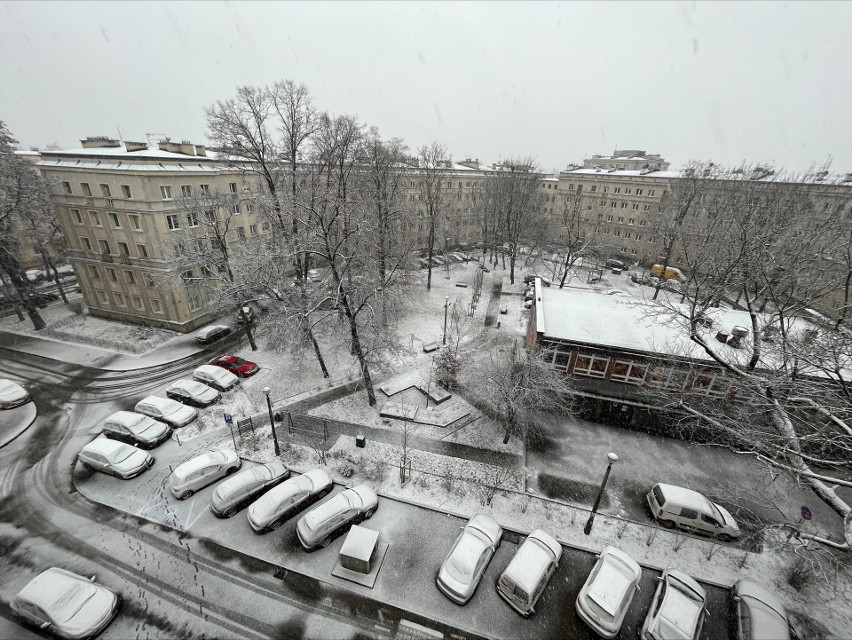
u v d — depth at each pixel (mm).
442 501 17953
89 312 37688
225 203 30016
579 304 28984
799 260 18859
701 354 22609
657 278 49219
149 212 30156
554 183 73938
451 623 13336
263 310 37719
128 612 13477
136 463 19203
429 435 22250
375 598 14023
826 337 15617
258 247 28359
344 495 16984
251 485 17562
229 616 13406
